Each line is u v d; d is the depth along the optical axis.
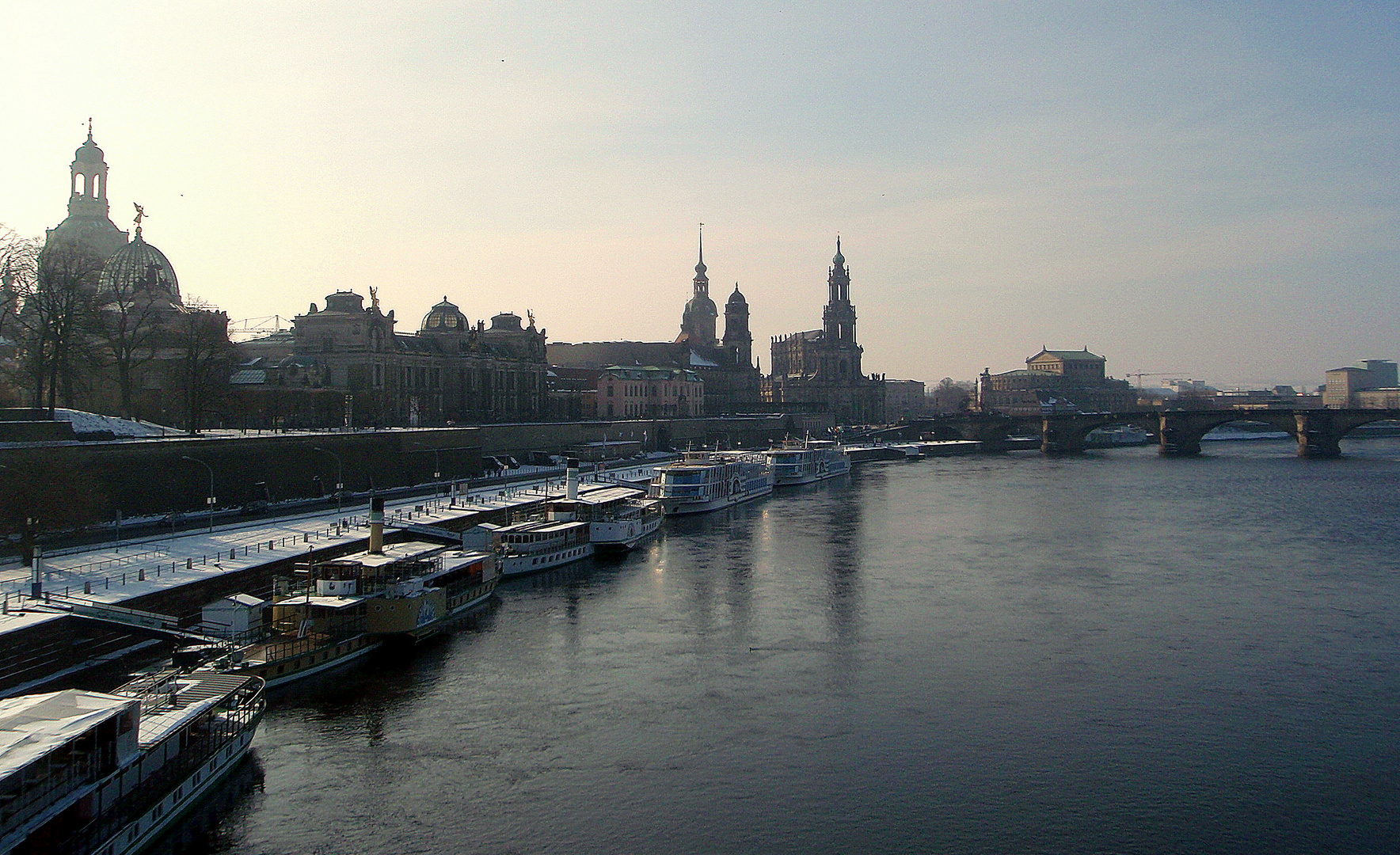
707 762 70.69
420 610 96.50
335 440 162.25
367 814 63.50
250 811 63.81
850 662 92.06
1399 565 134.38
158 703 66.94
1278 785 67.25
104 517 120.81
